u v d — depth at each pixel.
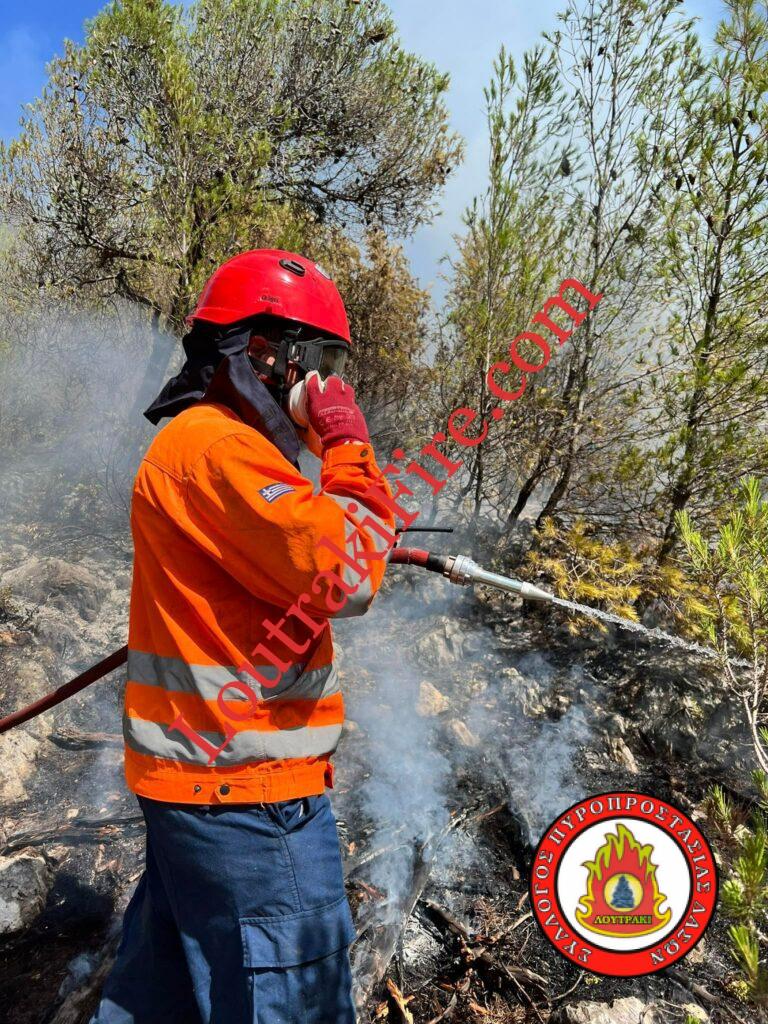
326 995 1.46
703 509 3.50
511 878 2.49
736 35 3.16
